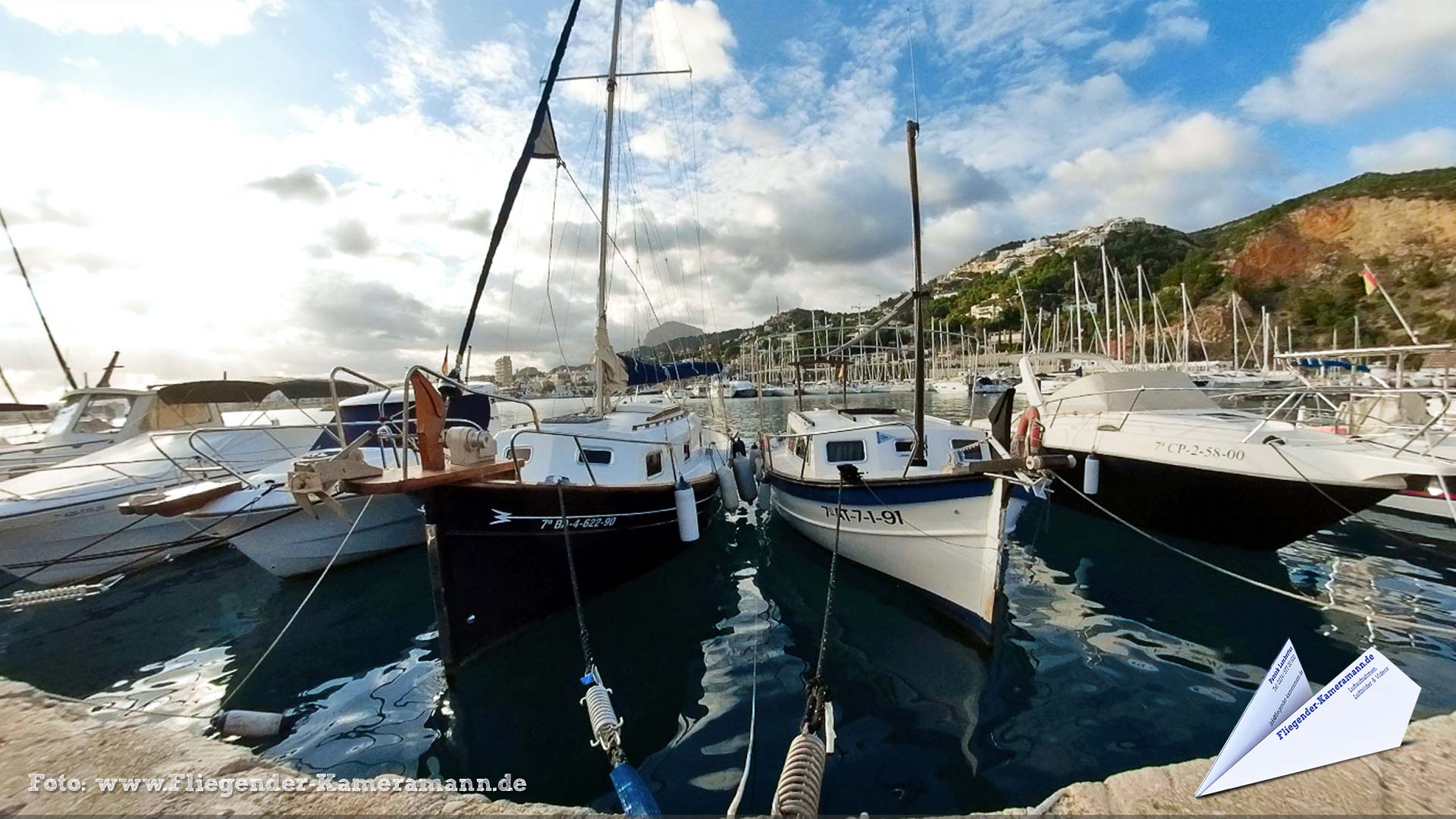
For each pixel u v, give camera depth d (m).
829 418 9.60
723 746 4.64
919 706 5.14
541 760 4.51
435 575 5.36
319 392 13.95
